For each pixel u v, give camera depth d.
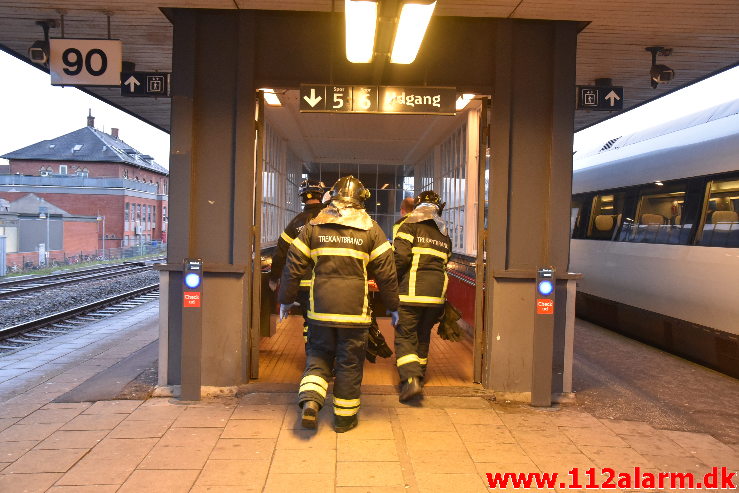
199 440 4.12
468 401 5.05
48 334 8.80
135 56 7.29
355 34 4.19
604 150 10.53
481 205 5.34
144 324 9.66
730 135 6.98
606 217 9.77
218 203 5.08
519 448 4.13
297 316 9.29
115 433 4.23
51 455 3.84
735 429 4.82
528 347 5.20
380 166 13.50
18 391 5.49
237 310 5.12
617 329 9.34
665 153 8.27
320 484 3.50
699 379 6.51
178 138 4.98
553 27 5.14
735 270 6.50
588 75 7.52
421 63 5.14
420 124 8.53
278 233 9.78
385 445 4.09
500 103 5.11
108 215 55.06
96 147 62.91
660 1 4.77
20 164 61.41
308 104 4.94
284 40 5.08
